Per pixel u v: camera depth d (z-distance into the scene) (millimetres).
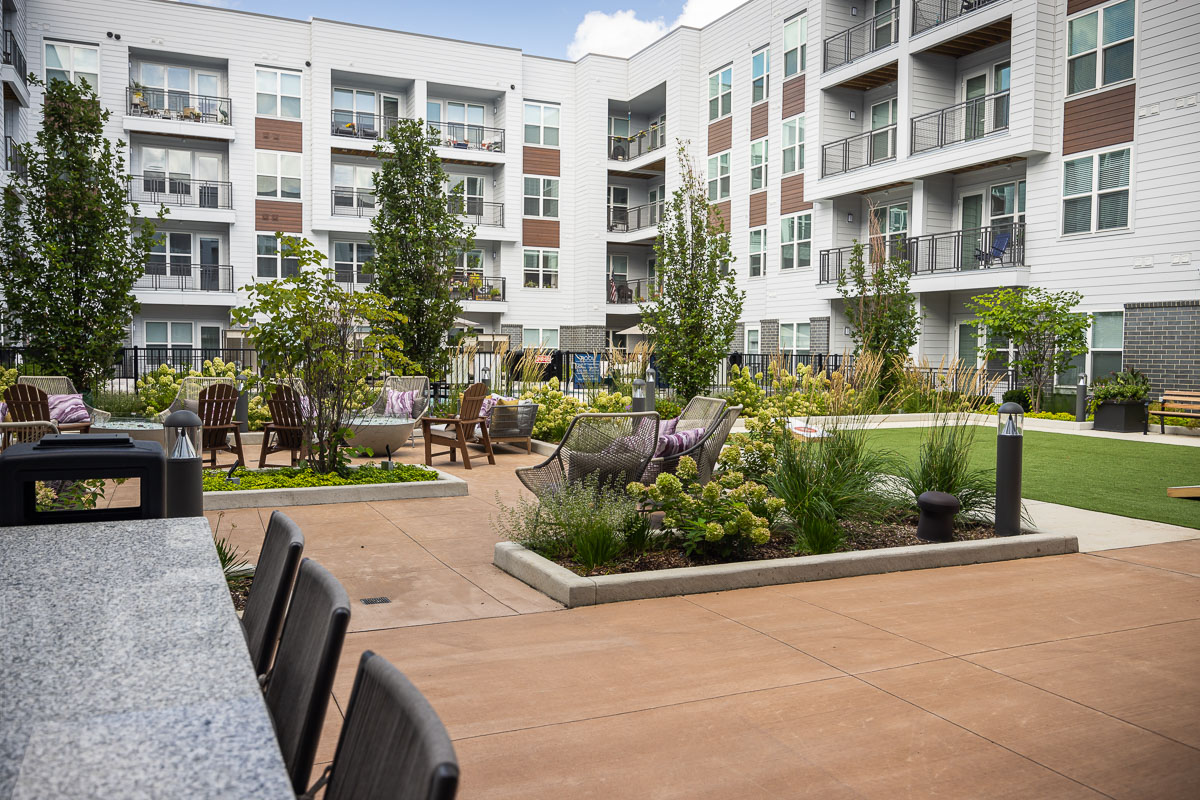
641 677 3506
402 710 1084
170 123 27562
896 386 16703
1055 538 5891
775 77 26844
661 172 34344
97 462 2660
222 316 29156
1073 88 17797
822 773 2715
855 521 6234
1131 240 16688
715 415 7062
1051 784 2662
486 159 32250
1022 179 19812
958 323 21594
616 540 5160
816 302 24781
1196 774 2734
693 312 15789
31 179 13273
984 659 3766
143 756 1023
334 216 30172
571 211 34281
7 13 22781
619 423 5965
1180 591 4922
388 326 13922
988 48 20984
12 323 13328
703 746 2889
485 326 33562
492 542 6008
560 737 2939
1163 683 3504
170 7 28062
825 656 3781
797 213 25797
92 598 1701
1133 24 16609
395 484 7648
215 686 1259
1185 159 15789
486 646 3871
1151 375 16266
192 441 4027
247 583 4520
